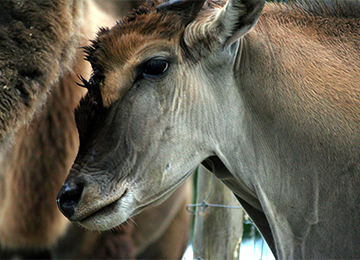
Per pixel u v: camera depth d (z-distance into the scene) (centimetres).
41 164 1664
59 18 1439
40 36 1403
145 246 2109
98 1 2048
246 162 1141
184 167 1102
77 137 1705
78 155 1089
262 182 1136
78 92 1700
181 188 2183
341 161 1087
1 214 1686
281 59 1127
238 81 1126
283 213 1138
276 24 1178
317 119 1096
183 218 2322
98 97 1080
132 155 1066
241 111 1132
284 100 1108
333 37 1173
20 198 1667
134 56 1058
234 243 2042
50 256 1791
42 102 1503
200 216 2091
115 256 1858
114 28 1092
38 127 1647
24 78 1392
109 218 1057
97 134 1073
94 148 1068
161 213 2080
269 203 1142
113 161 1062
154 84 1074
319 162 1097
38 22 1398
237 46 1095
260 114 1123
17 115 1386
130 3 2141
